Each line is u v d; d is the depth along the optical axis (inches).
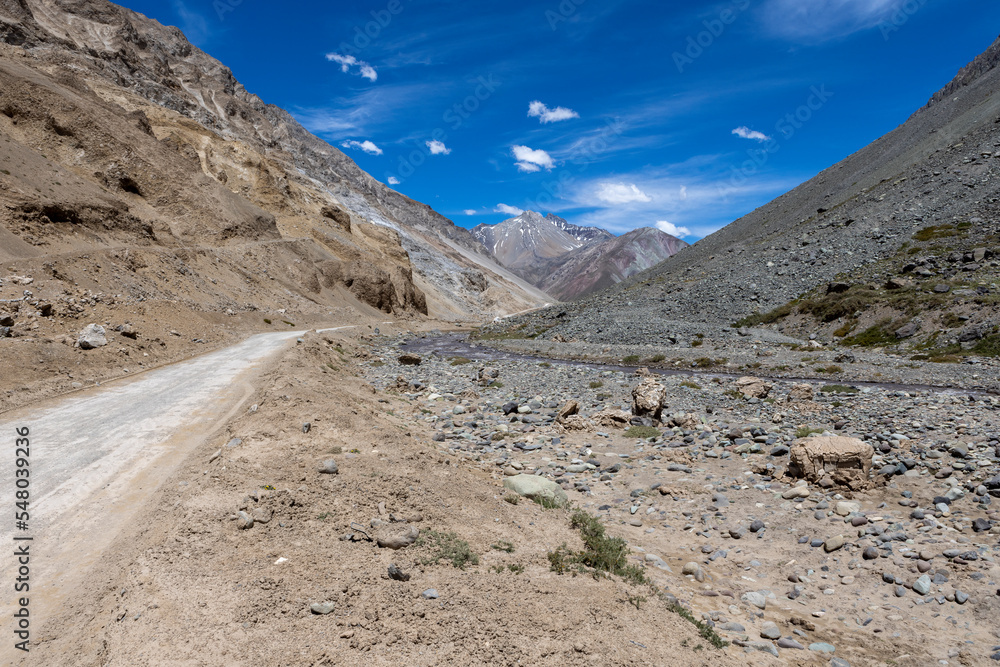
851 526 459.2
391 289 4662.9
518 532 384.5
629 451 723.4
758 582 391.5
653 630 280.1
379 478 402.9
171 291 1897.1
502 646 239.9
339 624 244.7
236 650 220.5
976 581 357.4
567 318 3046.3
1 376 749.9
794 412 919.7
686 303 2657.5
